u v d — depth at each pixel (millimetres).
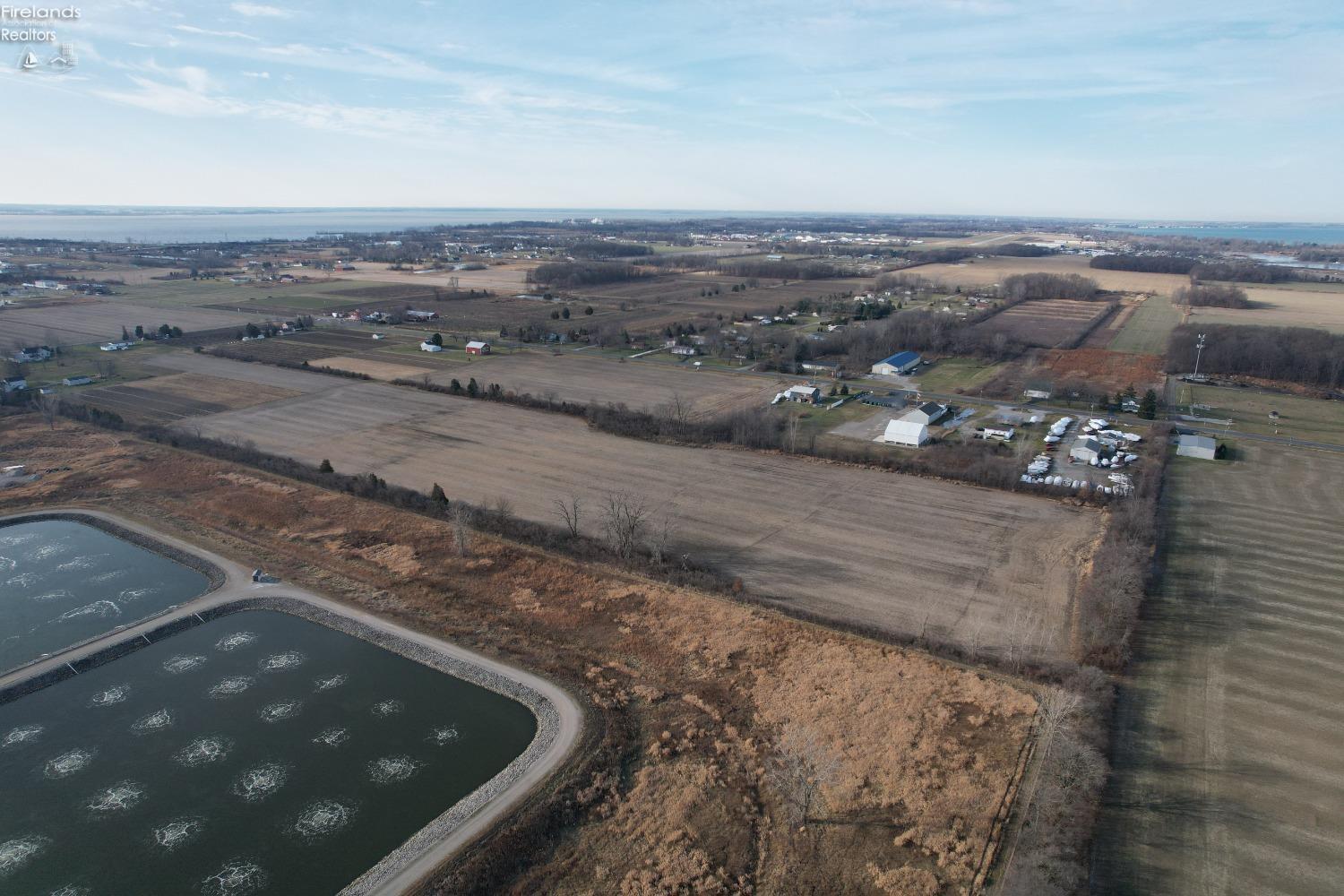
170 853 42156
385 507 86312
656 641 61188
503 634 62500
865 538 77812
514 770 47250
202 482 94375
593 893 39219
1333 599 66000
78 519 85375
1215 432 113375
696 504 86750
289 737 51656
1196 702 52906
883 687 54531
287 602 67875
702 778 46938
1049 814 43188
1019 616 63438
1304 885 38688
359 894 38469
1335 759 47438
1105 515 83188
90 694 56312
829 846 41938
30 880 40344
